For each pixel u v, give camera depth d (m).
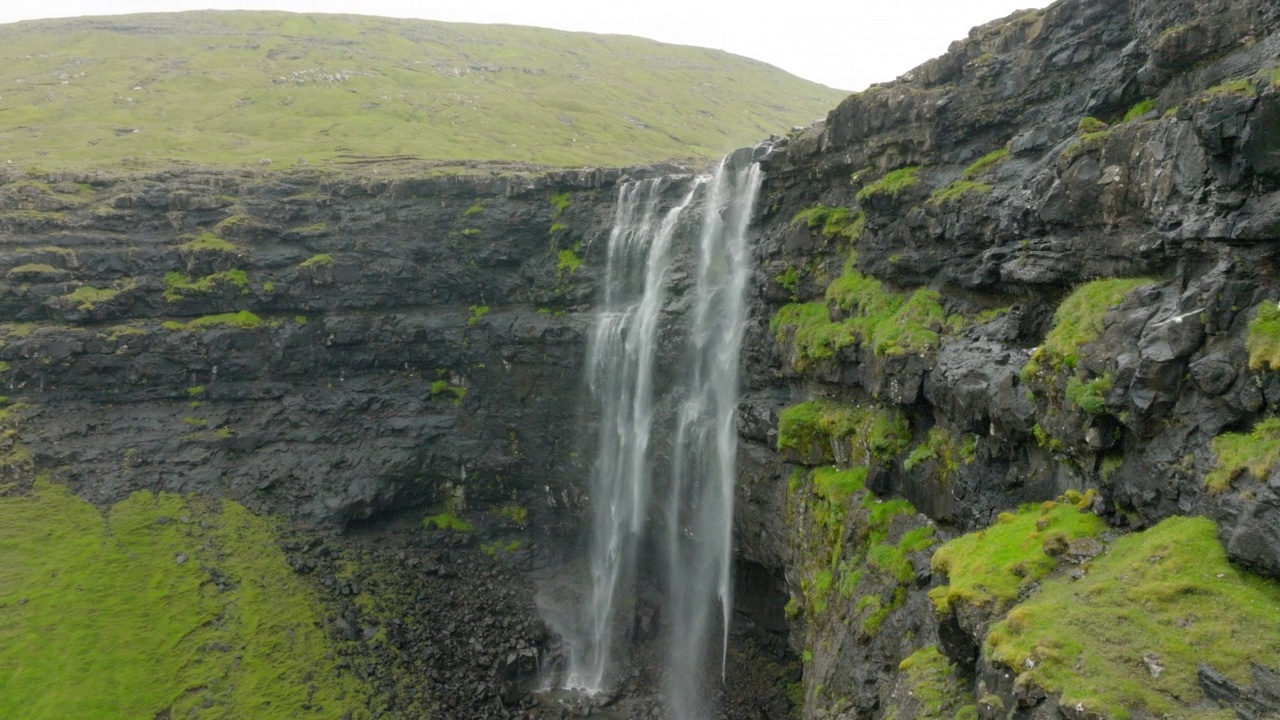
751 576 42.59
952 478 26.11
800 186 40.19
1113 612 15.65
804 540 34.69
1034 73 27.28
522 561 54.31
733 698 41.06
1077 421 19.56
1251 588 14.67
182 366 55.19
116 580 45.28
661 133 126.69
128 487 51.06
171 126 93.06
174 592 45.25
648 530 49.78
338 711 39.56
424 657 44.06
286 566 48.59
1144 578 16.02
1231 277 16.44
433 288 58.66
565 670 45.72
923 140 31.30
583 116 124.56
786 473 37.91
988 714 16.42
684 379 47.41
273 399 56.75
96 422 53.41
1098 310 20.20
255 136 93.50
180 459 52.97
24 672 39.47
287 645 43.09
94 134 83.06
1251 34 19.23
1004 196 25.70
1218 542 15.55
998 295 26.67
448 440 57.22
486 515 57.06
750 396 41.53
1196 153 17.98
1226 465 15.62
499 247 57.50
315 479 54.00
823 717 27.02
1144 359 17.44
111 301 54.38
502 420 57.34
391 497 54.78
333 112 107.62
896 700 21.47
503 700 42.06
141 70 119.88
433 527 55.66
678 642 46.16
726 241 46.25
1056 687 14.62
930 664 21.44
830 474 33.88
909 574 26.27
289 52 142.88
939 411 27.69
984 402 23.88
